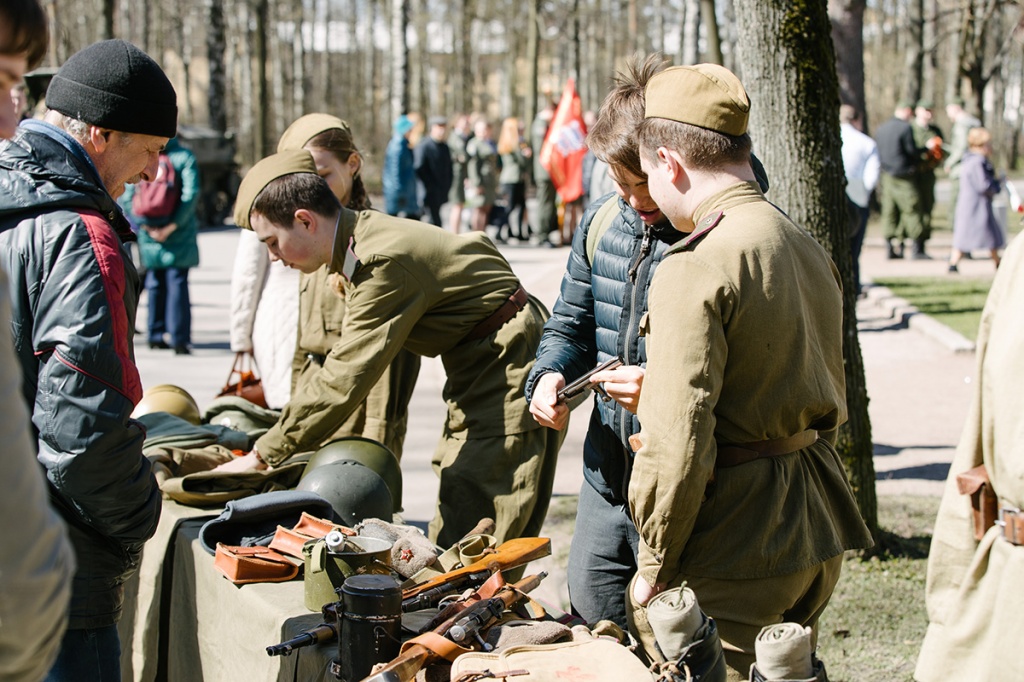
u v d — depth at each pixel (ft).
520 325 11.19
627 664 6.93
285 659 7.91
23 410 4.46
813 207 15.10
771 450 7.85
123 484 7.39
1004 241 46.16
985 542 7.91
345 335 10.45
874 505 15.96
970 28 62.23
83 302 7.16
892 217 50.96
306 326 12.98
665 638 7.14
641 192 8.56
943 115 120.88
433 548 9.02
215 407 13.64
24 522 4.36
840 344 8.14
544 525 17.28
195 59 152.56
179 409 13.41
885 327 35.22
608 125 8.50
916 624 13.83
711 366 7.32
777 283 7.48
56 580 4.48
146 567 10.41
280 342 14.75
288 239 10.48
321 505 9.75
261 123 97.45
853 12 40.27
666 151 7.88
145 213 29.55
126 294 7.52
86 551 7.60
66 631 7.54
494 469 11.12
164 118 8.04
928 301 38.06
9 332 4.53
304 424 10.45
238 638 8.71
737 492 7.77
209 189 72.08
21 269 7.20
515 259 51.06
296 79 139.54
